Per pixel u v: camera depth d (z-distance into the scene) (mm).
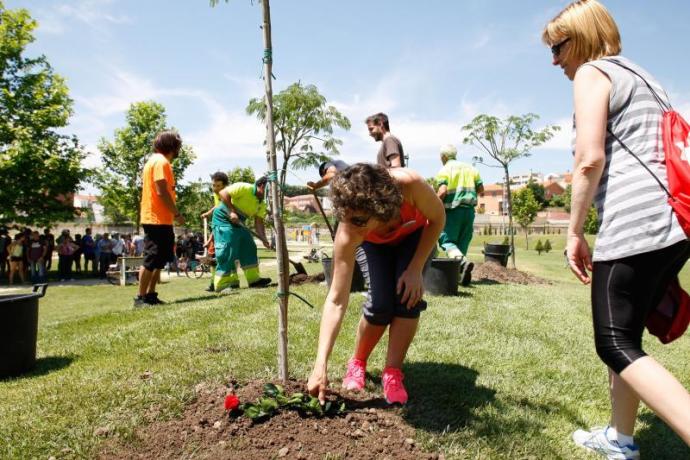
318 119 12430
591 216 44594
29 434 2148
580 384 3012
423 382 2838
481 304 5633
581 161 1821
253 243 7543
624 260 1745
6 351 3064
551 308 5789
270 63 2393
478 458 1995
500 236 55312
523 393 2793
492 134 11938
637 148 1788
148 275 5918
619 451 2070
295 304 5242
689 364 3713
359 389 2654
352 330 4090
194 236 21703
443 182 7266
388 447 2029
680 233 1634
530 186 98750
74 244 18156
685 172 1623
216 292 7391
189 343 3584
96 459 1968
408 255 2547
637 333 1771
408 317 2512
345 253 2266
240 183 7215
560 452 2113
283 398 2287
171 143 6012
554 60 2180
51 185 19375
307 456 1938
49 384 2828
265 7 2361
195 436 2102
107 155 27359
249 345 3506
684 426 1534
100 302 10312
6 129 18609
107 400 2467
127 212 28156
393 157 4867
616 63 1920
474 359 3393
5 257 17672
